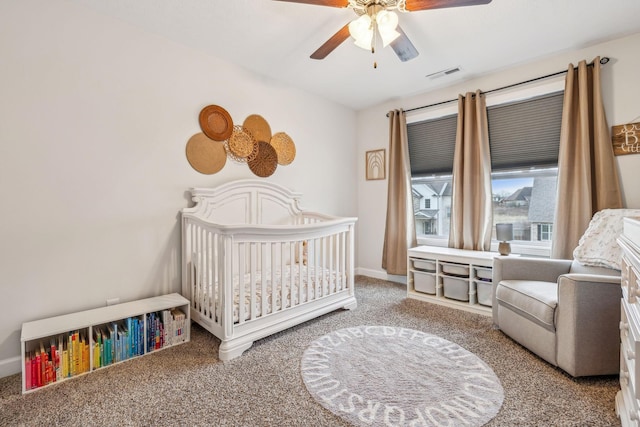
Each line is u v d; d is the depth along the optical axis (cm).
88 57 210
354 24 173
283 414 146
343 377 177
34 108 191
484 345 217
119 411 149
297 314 245
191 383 172
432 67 298
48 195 197
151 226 242
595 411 146
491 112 320
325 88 353
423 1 163
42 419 144
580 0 200
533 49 264
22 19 187
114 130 223
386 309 292
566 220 261
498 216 325
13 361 185
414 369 185
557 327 179
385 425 138
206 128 271
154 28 235
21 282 188
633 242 111
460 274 295
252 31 239
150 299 232
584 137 251
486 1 160
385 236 392
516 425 138
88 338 188
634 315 106
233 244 205
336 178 401
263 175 316
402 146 372
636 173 241
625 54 246
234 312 209
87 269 213
